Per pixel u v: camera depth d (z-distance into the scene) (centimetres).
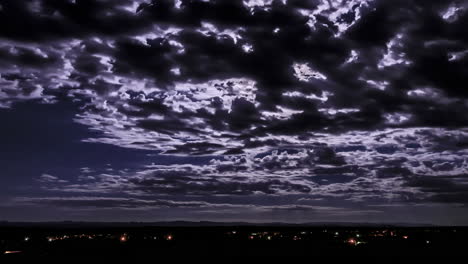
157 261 3919
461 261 3853
